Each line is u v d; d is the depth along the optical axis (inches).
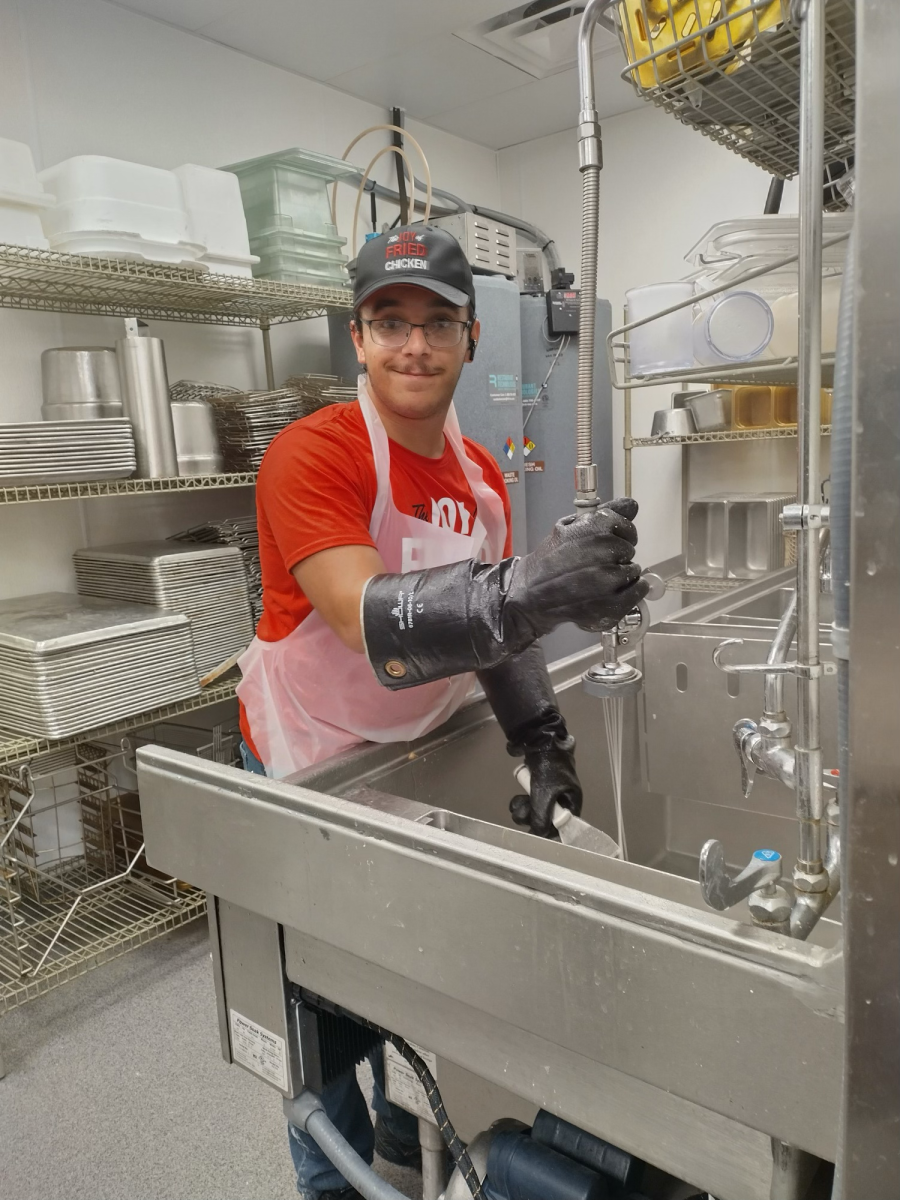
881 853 15.6
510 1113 36.9
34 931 80.3
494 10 99.8
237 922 34.9
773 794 50.0
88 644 73.0
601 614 28.7
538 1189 30.0
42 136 88.4
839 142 38.4
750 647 48.8
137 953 84.3
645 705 53.5
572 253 143.6
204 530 95.0
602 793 52.5
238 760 92.2
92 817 91.1
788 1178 21.1
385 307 41.5
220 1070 67.0
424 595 30.7
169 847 34.7
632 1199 30.1
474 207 129.4
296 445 40.6
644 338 45.5
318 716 45.4
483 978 25.2
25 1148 59.5
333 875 28.5
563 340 119.1
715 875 21.0
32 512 89.8
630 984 22.0
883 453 14.6
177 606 84.0
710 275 43.9
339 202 122.4
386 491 42.2
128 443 77.7
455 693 45.3
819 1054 18.9
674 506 135.3
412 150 133.6
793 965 19.3
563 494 123.3
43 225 79.2
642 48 30.6
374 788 39.6
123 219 77.9
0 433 69.0
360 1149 46.1
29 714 71.7
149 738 97.7
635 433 137.3
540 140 143.9
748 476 127.0
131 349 79.0
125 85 95.4
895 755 15.2
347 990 31.1
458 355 42.9
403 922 26.8
